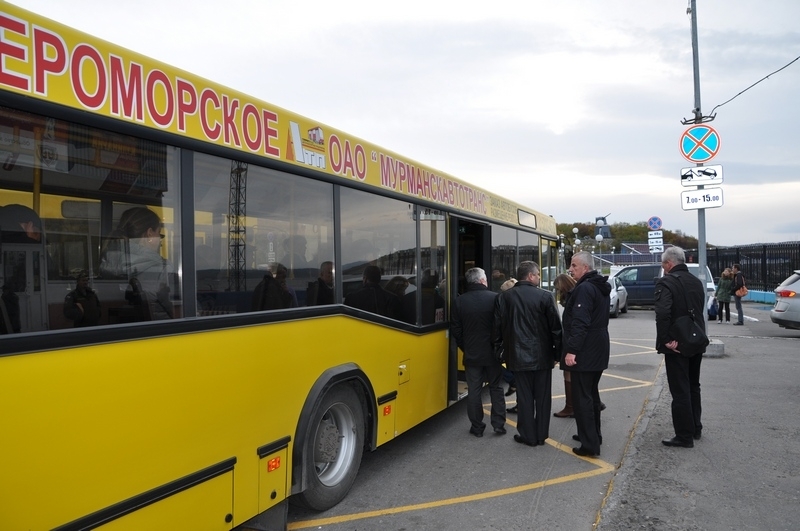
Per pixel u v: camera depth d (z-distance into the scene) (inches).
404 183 221.8
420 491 193.3
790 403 294.2
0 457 86.9
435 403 244.5
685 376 226.4
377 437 193.8
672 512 169.0
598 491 192.4
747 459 212.7
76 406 97.4
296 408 153.8
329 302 171.3
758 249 1013.2
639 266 965.2
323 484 169.6
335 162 176.4
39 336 92.4
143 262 113.3
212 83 131.3
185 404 118.7
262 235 145.0
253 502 137.3
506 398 347.6
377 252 201.0
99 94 105.9
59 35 100.2
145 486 109.3
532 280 243.8
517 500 185.2
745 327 655.1
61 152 100.0
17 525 88.7
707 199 436.5
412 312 226.2
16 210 93.4
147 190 114.9
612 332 672.4
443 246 260.7
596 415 234.7
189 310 122.2
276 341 146.1
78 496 97.3
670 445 229.3
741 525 160.2
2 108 91.7
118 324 106.7
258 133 144.1
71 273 100.5
